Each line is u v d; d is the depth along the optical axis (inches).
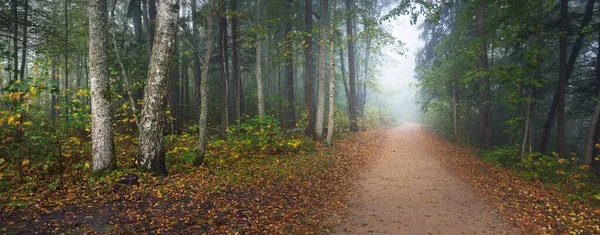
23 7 485.1
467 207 276.1
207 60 384.2
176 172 327.0
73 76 1069.1
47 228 185.9
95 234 183.3
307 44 627.8
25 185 252.7
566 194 313.6
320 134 608.4
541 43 450.9
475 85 776.3
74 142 364.5
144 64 566.3
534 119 714.8
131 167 304.8
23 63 503.2
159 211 224.5
